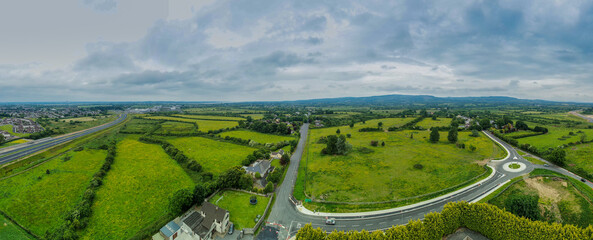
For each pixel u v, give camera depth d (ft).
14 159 415.64
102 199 277.23
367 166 384.88
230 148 504.43
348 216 249.14
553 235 175.83
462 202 219.20
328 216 249.14
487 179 317.63
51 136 629.51
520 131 574.97
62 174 340.18
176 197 239.09
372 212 255.29
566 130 567.59
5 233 206.69
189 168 373.40
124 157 434.71
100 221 235.81
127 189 304.09
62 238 202.18
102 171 344.28
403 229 185.26
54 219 237.04
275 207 264.93
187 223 219.20
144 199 280.31
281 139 592.19
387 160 411.95
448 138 524.11
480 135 578.25
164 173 358.23
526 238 183.93
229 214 242.78
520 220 190.90
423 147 489.26
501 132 569.23
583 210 238.07
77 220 220.64
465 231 214.48
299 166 396.98
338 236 180.14
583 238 170.40
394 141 546.67
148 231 214.69
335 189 305.94
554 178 298.56
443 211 206.39
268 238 214.07
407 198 279.90
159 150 486.79
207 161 416.26
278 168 372.58
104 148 477.77
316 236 183.01
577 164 340.80
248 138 599.98
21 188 293.64
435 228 193.57
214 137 593.83
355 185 316.40
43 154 449.06
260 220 235.81
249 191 294.05
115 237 214.28
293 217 247.09
